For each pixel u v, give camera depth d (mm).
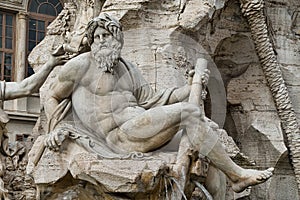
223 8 17875
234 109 19344
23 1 29281
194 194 13531
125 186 11773
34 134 18703
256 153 18719
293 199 18734
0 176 15500
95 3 18266
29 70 29266
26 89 13914
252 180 12570
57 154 12484
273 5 19328
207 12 16844
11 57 28984
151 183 11766
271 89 18859
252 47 19031
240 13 18484
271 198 18484
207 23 17359
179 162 12188
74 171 12148
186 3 16922
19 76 28797
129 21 16484
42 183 12586
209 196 12336
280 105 18719
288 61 19406
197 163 12367
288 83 19266
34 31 29734
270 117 18875
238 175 12641
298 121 19062
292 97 19219
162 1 16797
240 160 17047
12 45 29047
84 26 18297
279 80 18719
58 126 12906
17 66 28875
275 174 18656
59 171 12430
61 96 13109
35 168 12781
